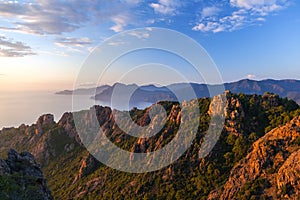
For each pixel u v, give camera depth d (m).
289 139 61.28
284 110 79.75
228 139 76.00
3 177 28.95
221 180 67.44
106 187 85.94
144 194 74.31
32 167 34.38
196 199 66.00
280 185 52.44
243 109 81.00
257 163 60.56
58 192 101.00
